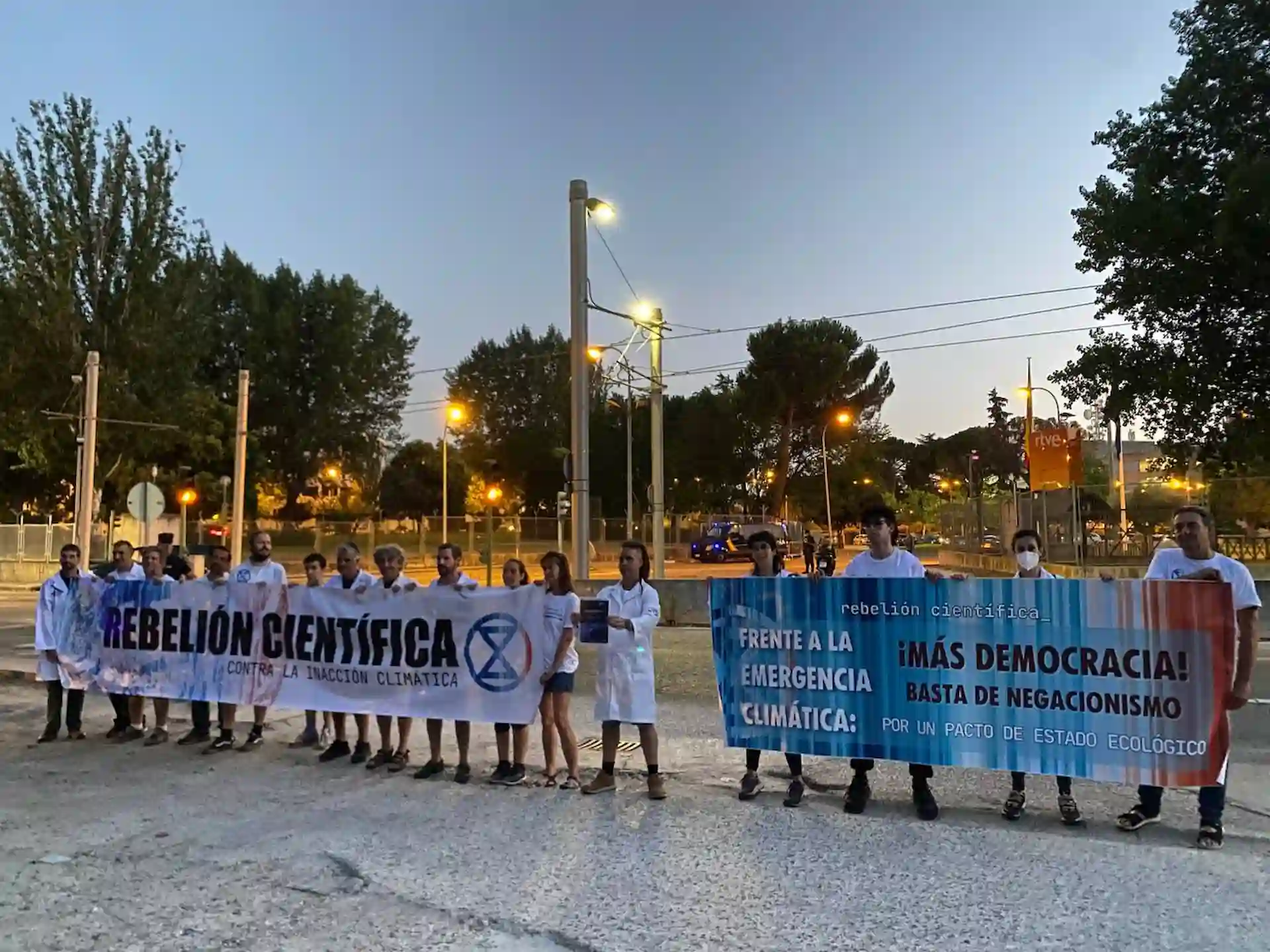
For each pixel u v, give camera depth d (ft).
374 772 24.26
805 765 24.66
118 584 29.12
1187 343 67.46
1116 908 14.60
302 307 210.38
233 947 13.65
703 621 57.21
